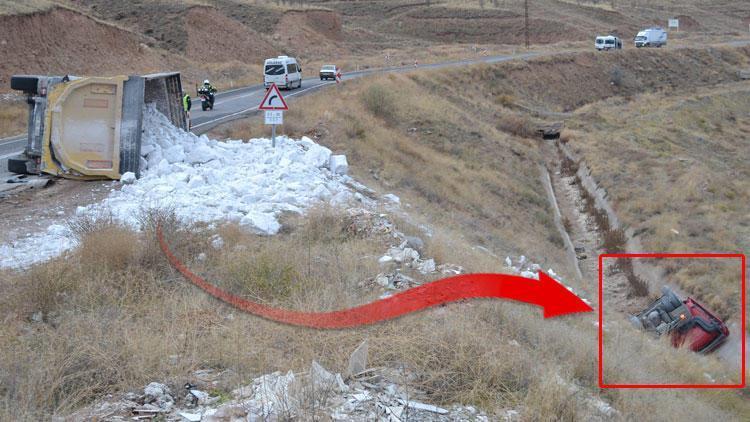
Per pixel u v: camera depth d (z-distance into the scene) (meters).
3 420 5.54
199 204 13.66
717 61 92.81
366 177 23.30
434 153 33.75
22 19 48.53
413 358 7.37
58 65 49.88
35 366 6.61
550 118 58.62
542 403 6.78
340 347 7.54
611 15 136.75
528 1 146.25
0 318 8.25
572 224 32.53
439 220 21.05
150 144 16.56
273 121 19.50
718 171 40.12
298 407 5.88
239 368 6.92
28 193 14.77
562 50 91.38
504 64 69.06
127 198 14.21
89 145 15.57
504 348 7.95
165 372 6.79
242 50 75.81
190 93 43.28
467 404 6.78
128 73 55.44
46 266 9.37
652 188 33.81
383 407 6.25
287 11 96.69
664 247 25.97
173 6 73.81
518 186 34.22
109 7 72.31
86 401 6.28
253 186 15.12
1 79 44.72
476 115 51.38
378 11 142.12
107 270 9.54
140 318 8.33
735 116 68.25
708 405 10.95
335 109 32.28
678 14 149.88
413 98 43.47
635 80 79.81
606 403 8.09
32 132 16.05
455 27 126.62
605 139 47.38
